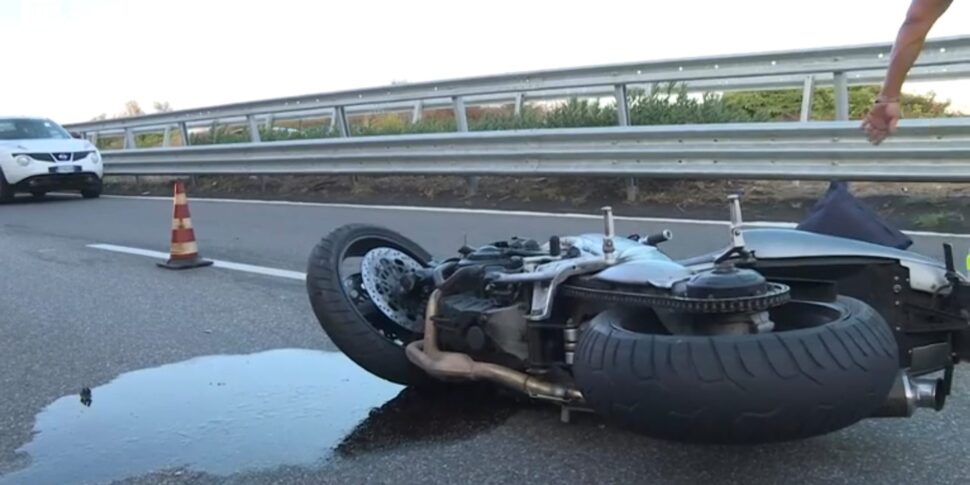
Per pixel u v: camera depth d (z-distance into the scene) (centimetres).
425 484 341
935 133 808
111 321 619
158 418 423
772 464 338
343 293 419
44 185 1556
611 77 1070
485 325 371
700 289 293
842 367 272
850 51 895
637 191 1054
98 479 360
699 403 272
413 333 430
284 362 502
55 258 909
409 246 472
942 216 805
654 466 341
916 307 341
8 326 618
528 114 1276
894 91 327
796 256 346
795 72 936
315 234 980
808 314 321
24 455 387
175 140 2111
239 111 1590
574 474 339
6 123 1673
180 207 820
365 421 406
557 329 355
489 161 1145
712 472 333
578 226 916
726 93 1209
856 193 917
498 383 376
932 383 305
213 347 539
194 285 729
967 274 397
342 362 496
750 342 275
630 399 285
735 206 336
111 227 1149
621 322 317
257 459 373
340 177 1444
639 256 365
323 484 347
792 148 895
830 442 356
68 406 446
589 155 1048
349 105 1401
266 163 1470
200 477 359
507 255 402
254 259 840
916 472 329
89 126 1989
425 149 1224
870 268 342
